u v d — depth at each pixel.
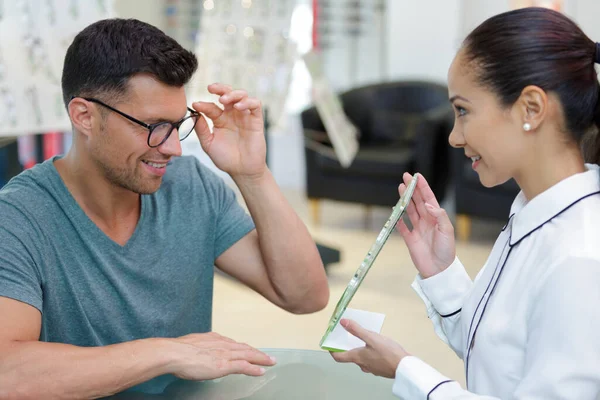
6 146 2.90
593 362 1.01
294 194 6.27
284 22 3.63
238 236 1.70
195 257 1.65
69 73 1.43
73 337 1.51
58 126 2.80
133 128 1.41
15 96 2.64
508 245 1.19
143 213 1.57
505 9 5.59
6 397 1.28
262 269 1.69
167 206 1.62
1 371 1.28
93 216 1.51
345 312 1.34
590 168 1.17
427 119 4.73
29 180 1.48
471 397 1.10
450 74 1.17
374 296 3.72
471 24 5.70
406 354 1.19
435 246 1.41
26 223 1.42
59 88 2.78
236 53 3.58
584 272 1.03
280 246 1.64
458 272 1.41
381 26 6.07
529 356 1.07
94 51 1.39
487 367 1.15
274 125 3.84
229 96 1.55
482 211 4.55
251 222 1.74
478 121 1.14
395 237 4.89
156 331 1.58
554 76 1.09
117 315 1.54
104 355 1.31
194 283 1.66
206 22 3.58
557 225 1.11
